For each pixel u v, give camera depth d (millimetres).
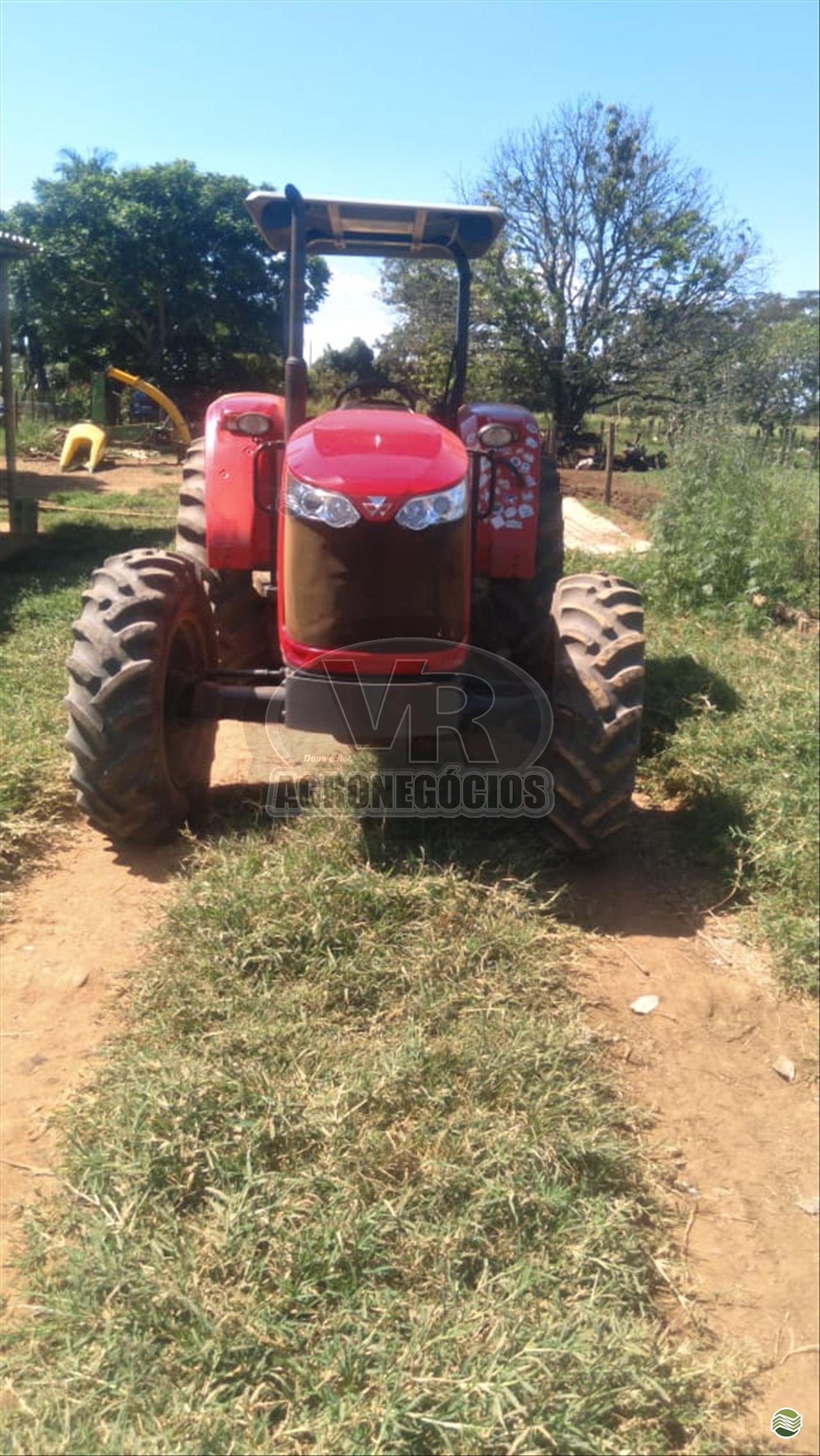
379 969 3281
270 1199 2441
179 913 3549
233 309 27625
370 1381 2080
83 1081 2924
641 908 3996
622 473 19562
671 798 4875
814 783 4602
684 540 8312
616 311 21797
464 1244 2375
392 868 3834
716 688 5766
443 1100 2752
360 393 4953
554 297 21469
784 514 8562
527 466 4594
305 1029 3021
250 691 4105
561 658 3951
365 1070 2820
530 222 21734
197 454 5516
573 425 22844
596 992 3475
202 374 28734
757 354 21016
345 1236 2330
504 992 3252
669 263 21406
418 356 22359
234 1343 2113
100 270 26141
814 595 8062
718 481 8875
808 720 5156
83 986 3395
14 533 10359
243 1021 3045
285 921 3436
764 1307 2436
